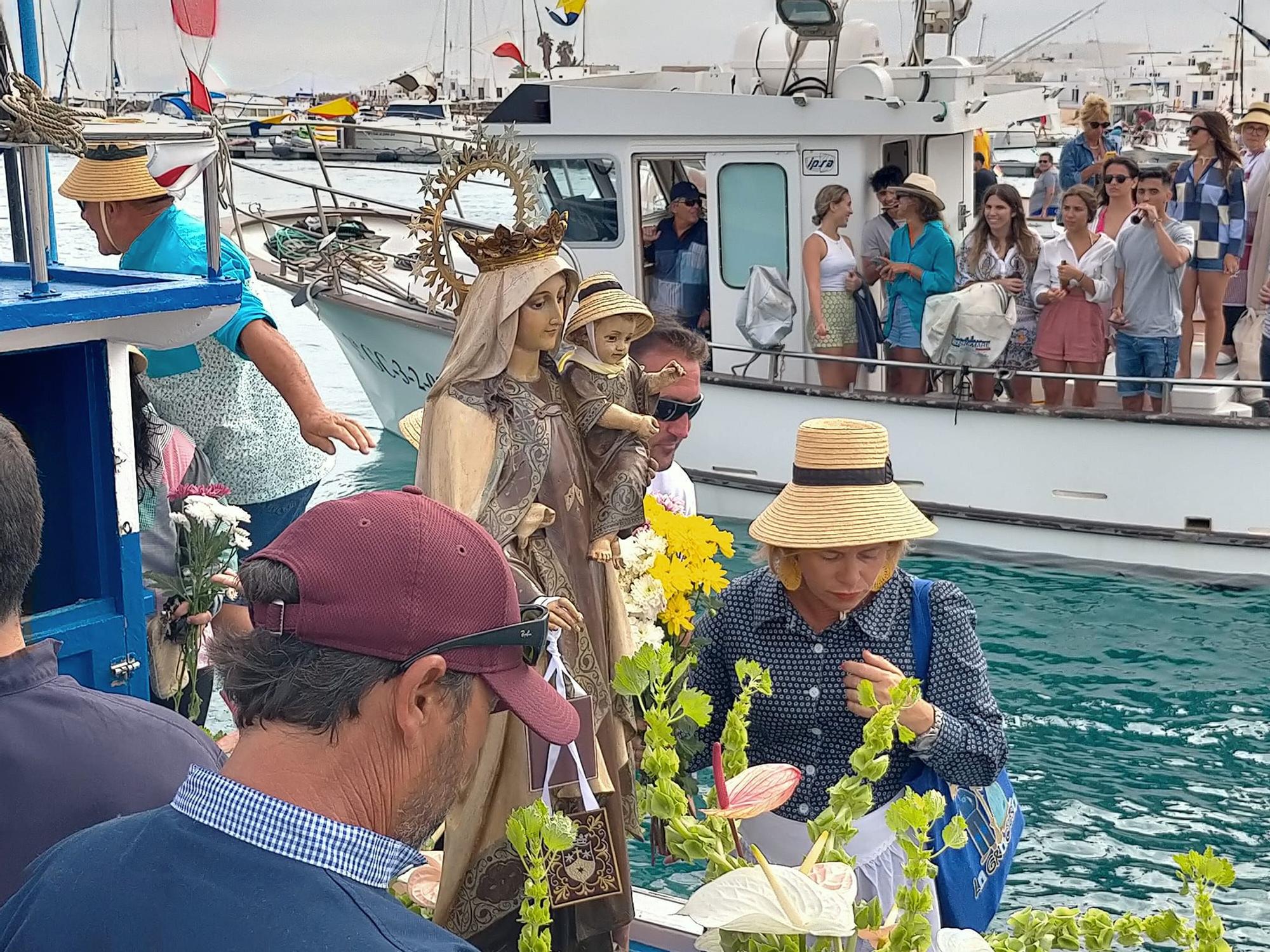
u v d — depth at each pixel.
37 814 1.98
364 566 1.52
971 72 10.16
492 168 3.00
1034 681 8.09
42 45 3.50
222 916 1.42
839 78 10.10
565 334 3.12
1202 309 10.66
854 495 3.10
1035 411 9.68
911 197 9.69
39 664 2.04
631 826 3.18
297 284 12.27
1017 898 5.78
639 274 10.95
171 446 3.99
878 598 3.24
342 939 1.41
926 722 3.06
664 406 4.07
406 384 12.54
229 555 3.76
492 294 2.93
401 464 12.91
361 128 12.38
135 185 3.84
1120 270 9.54
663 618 3.35
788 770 1.93
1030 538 9.95
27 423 3.01
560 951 2.97
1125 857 6.10
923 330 9.76
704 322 10.97
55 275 3.12
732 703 3.34
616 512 3.03
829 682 3.21
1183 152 16.22
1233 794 6.68
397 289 12.25
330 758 1.50
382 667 1.51
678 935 3.58
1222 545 9.50
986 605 9.33
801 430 3.18
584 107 10.70
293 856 1.46
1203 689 7.91
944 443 9.99
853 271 10.07
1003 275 9.73
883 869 3.13
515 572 2.79
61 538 3.03
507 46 13.66
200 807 1.50
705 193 10.77
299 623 1.50
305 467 4.71
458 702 1.57
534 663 1.73
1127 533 9.69
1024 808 6.57
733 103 10.25
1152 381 9.22
